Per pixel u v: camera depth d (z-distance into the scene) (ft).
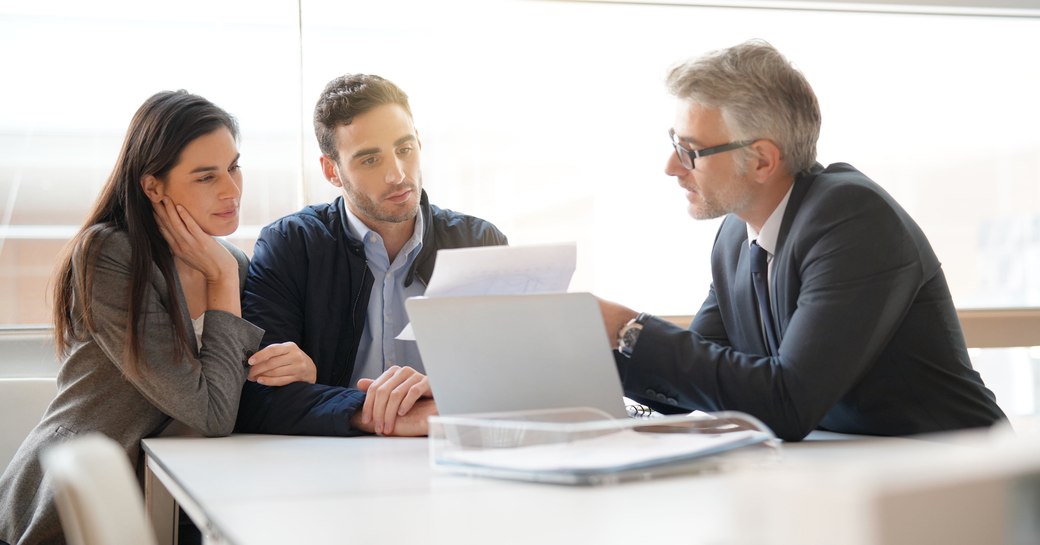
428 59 10.69
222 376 6.32
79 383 6.59
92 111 9.88
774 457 3.73
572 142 11.05
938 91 11.91
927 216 11.96
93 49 9.88
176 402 6.14
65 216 9.84
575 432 3.78
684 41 11.30
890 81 11.82
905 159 11.88
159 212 6.66
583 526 2.67
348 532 2.74
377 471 4.03
